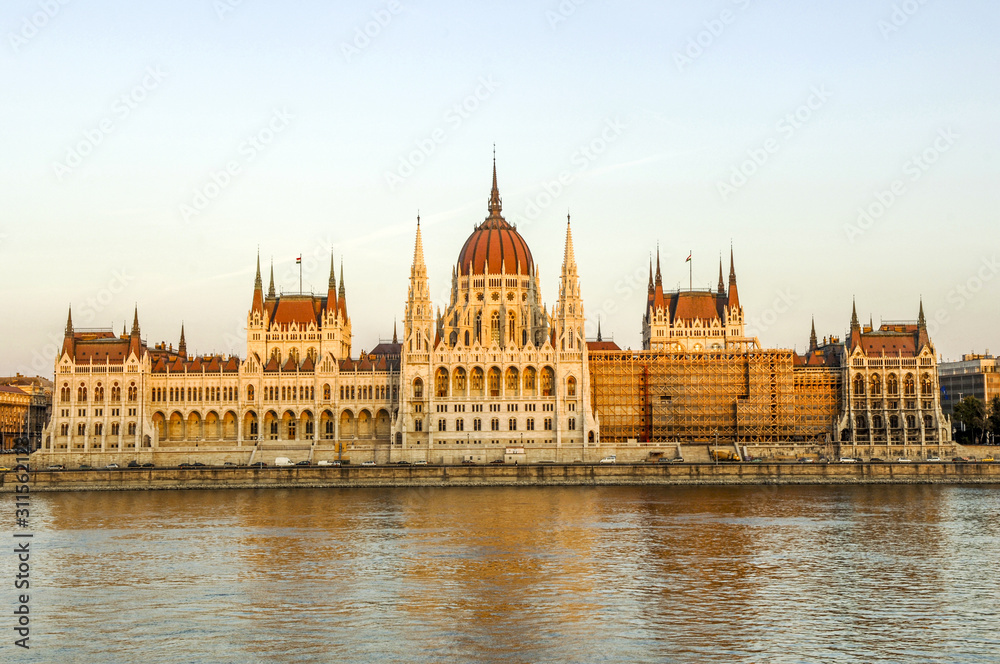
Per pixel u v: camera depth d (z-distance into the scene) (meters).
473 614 114.25
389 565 141.50
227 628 109.19
